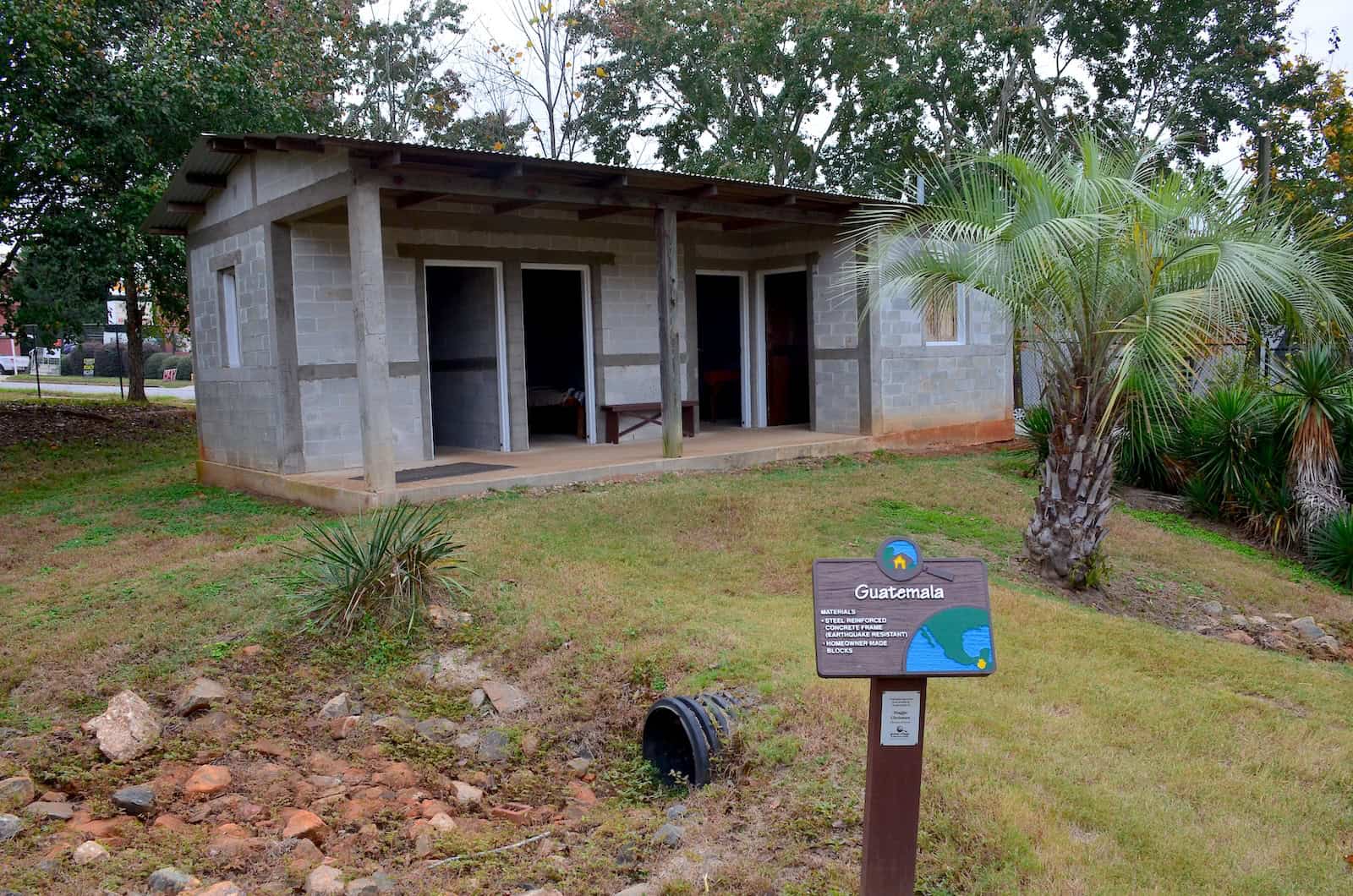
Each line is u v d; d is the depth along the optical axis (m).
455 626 6.68
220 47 17.09
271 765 5.14
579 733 5.54
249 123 17.31
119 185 16.69
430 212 11.88
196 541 9.09
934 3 23.78
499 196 9.80
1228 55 25.02
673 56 26.73
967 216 7.86
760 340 15.44
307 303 11.02
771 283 15.53
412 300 11.76
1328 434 11.19
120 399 23.95
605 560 7.89
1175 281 7.61
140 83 15.48
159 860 4.02
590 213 12.55
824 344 14.45
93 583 7.86
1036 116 26.08
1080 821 4.11
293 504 10.51
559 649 6.29
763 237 15.15
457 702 5.93
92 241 15.80
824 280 14.30
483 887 3.88
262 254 10.98
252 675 6.08
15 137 15.23
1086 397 8.34
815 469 12.04
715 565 7.97
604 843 4.23
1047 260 7.43
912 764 3.30
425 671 6.23
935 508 10.41
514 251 12.68
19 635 6.74
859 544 8.79
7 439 17.00
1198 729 5.14
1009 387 15.80
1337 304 7.90
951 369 14.84
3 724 5.52
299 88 19.73
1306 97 24.42
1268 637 8.15
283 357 10.85
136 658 6.27
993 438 15.53
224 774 4.96
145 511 10.91
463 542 8.05
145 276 18.75
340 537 7.21
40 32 13.96
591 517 8.98
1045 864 3.75
